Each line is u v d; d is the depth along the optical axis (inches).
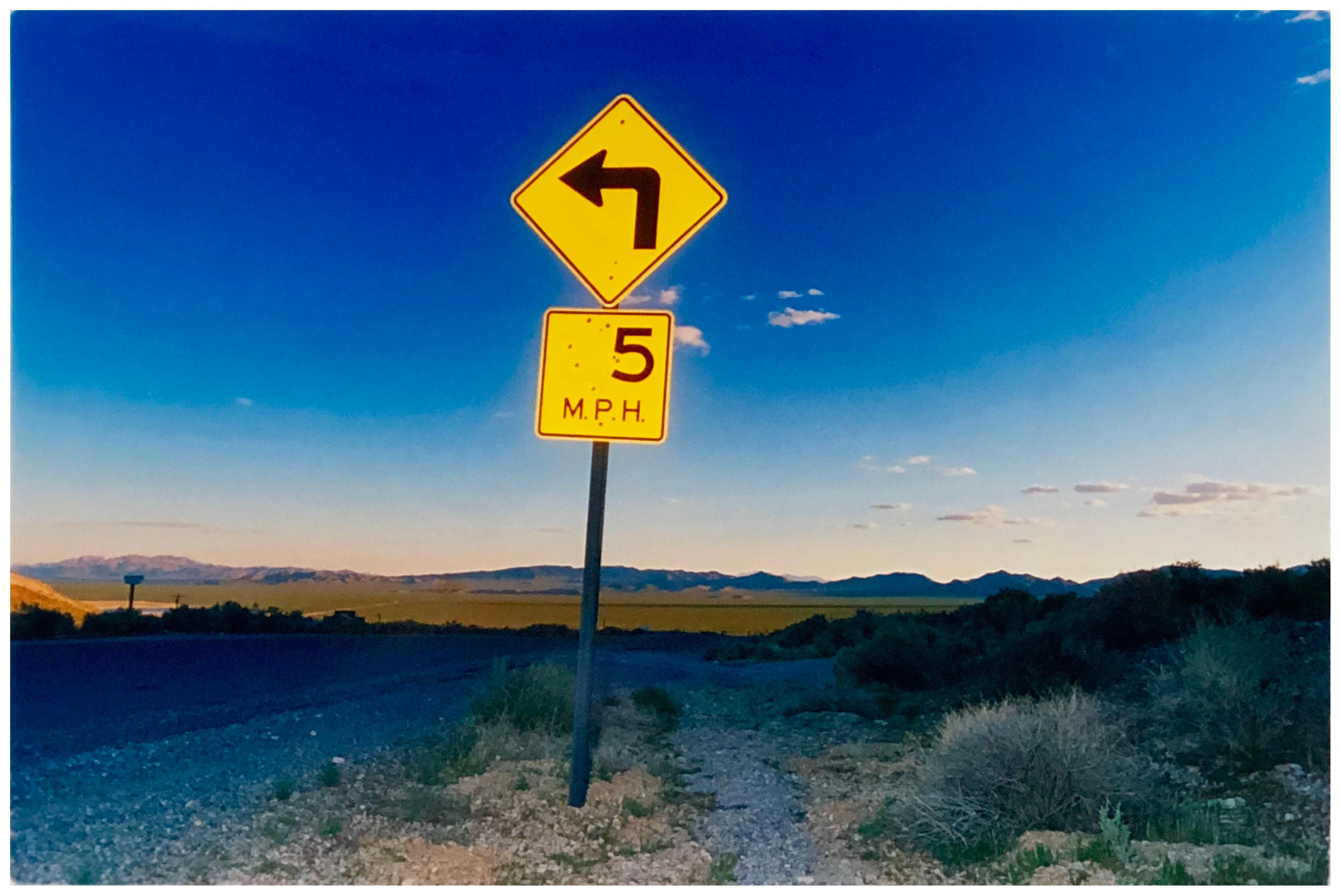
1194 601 600.7
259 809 302.7
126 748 400.8
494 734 420.2
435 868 250.5
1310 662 403.2
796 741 486.0
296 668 810.8
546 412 301.9
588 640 317.1
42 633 1218.0
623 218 310.5
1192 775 335.0
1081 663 527.5
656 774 384.8
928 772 310.5
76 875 237.0
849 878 251.3
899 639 701.3
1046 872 244.5
